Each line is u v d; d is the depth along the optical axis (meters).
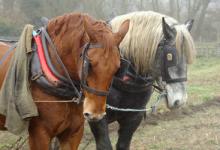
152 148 7.08
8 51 4.12
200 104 11.02
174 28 4.61
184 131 8.29
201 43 33.56
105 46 3.35
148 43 4.71
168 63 4.59
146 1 33.16
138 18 4.84
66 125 3.94
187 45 4.61
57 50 3.88
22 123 3.77
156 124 8.73
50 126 3.86
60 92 3.81
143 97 4.93
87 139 7.27
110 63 3.34
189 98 11.66
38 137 3.87
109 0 28.62
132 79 4.73
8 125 3.81
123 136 5.06
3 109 3.84
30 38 3.92
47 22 4.20
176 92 4.59
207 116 9.73
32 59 3.89
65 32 3.85
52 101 3.82
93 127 4.65
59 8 25.72
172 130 8.33
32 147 3.94
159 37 4.67
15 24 23.98
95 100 3.39
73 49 3.76
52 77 3.81
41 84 3.82
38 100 3.83
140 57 4.74
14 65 3.85
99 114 3.41
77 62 3.71
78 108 3.96
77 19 3.82
